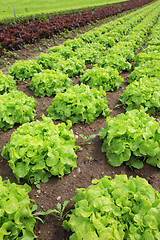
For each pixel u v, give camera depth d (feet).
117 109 3.91
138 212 1.70
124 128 2.54
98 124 3.45
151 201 1.74
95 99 3.45
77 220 1.68
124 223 1.70
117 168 2.63
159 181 2.49
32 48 7.18
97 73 4.35
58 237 1.95
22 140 2.40
